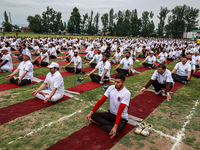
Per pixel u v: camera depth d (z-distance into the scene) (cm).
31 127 300
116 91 292
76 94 479
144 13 7369
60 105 400
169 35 7219
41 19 7381
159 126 326
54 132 288
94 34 8475
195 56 922
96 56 893
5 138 265
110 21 7994
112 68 899
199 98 487
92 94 484
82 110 379
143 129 299
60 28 8425
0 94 452
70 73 742
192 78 741
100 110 384
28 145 250
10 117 330
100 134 288
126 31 7519
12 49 1488
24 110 362
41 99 427
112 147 254
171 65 1073
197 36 5741
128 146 260
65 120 331
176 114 382
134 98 471
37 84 555
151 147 261
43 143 256
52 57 1118
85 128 305
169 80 437
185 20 6725
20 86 526
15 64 873
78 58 728
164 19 7019
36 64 869
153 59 916
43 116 342
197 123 343
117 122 269
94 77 612
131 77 719
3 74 662
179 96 501
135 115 368
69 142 260
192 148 262
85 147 250
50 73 409
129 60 720
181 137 292
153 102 447
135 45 2050
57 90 411
